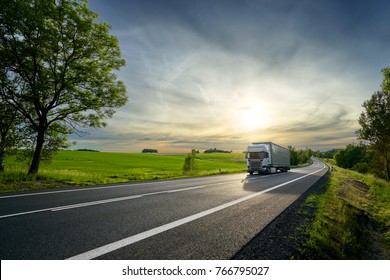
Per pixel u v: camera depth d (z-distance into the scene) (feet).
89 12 52.44
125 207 23.18
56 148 59.26
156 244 13.34
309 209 24.85
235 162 345.51
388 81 52.85
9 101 50.01
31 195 29.60
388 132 63.93
